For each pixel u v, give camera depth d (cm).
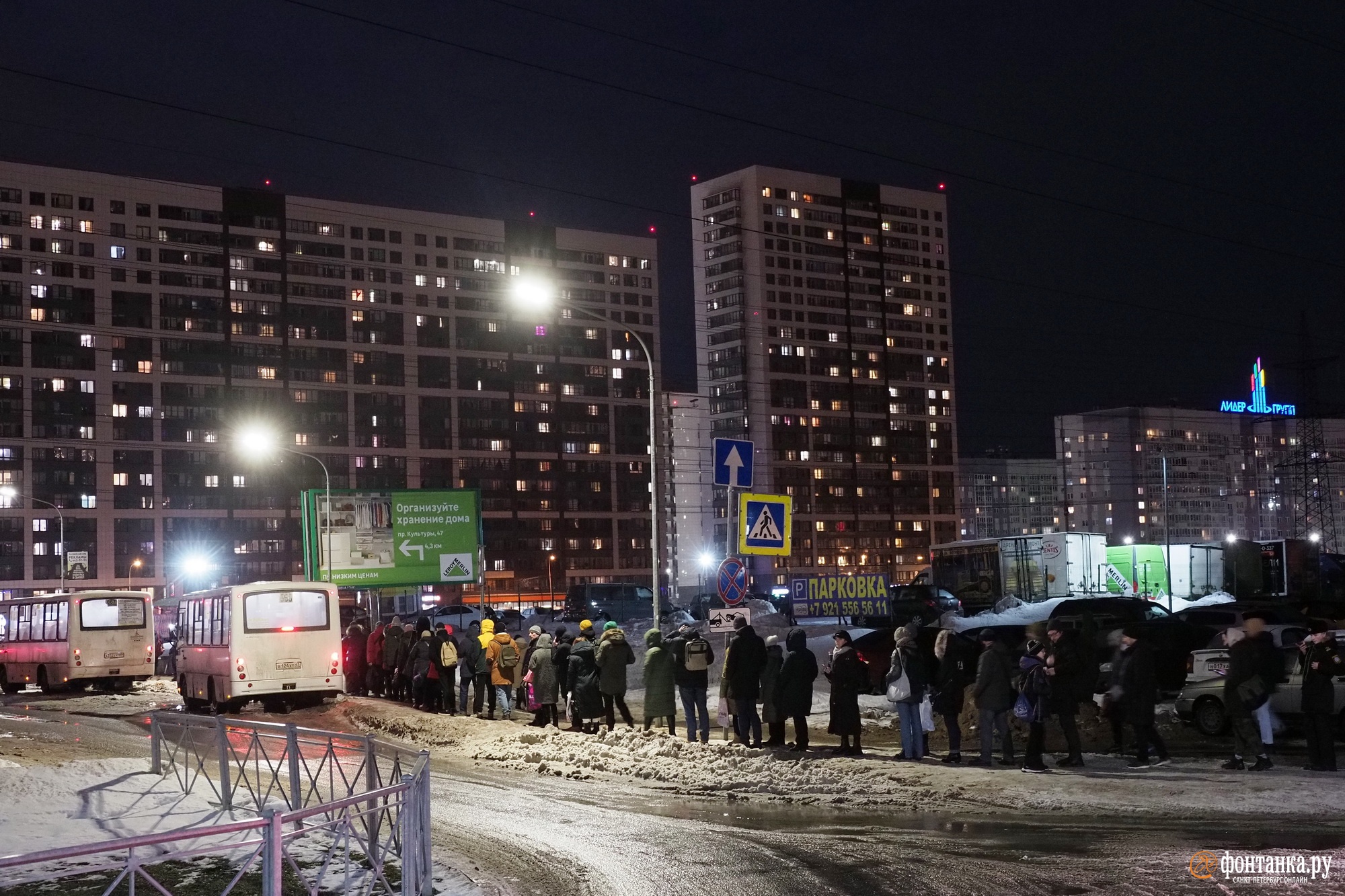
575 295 15988
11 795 1552
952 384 18450
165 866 1166
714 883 1057
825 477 17038
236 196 14162
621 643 2348
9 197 13062
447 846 1314
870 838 1234
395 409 14788
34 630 4072
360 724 2681
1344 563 5850
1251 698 1532
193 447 13750
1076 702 1628
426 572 4716
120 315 13500
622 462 16112
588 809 1527
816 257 17388
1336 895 890
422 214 15138
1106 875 996
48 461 13062
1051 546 4734
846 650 1861
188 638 3253
